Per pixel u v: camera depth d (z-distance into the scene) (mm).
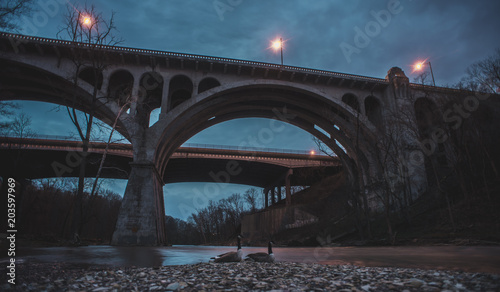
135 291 5355
